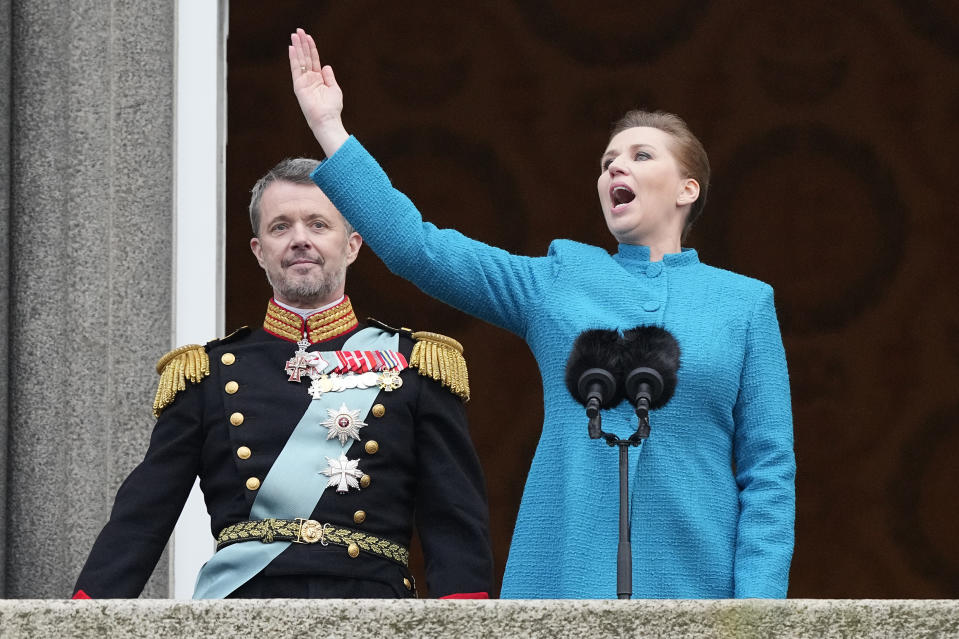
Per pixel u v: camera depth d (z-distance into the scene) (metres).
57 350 23.73
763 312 18.41
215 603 13.48
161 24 24.78
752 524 17.38
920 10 40.97
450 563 18.25
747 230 41.88
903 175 41.75
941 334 41.94
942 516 41.81
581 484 17.41
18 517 23.31
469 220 40.91
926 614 13.35
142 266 24.11
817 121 41.44
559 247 18.77
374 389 19.02
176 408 19.06
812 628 13.43
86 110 24.36
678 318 18.12
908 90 41.31
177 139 24.78
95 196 24.14
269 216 19.80
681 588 17.09
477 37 40.78
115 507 18.56
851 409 42.09
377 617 13.46
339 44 40.41
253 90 39.91
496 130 40.84
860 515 41.91
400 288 40.97
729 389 17.89
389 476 18.62
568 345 17.98
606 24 40.94
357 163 18.09
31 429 23.55
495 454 40.84
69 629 13.41
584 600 13.52
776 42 41.25
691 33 40.97
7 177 24.06
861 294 42.03
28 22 24.53
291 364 19.14
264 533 18.08
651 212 18.92
